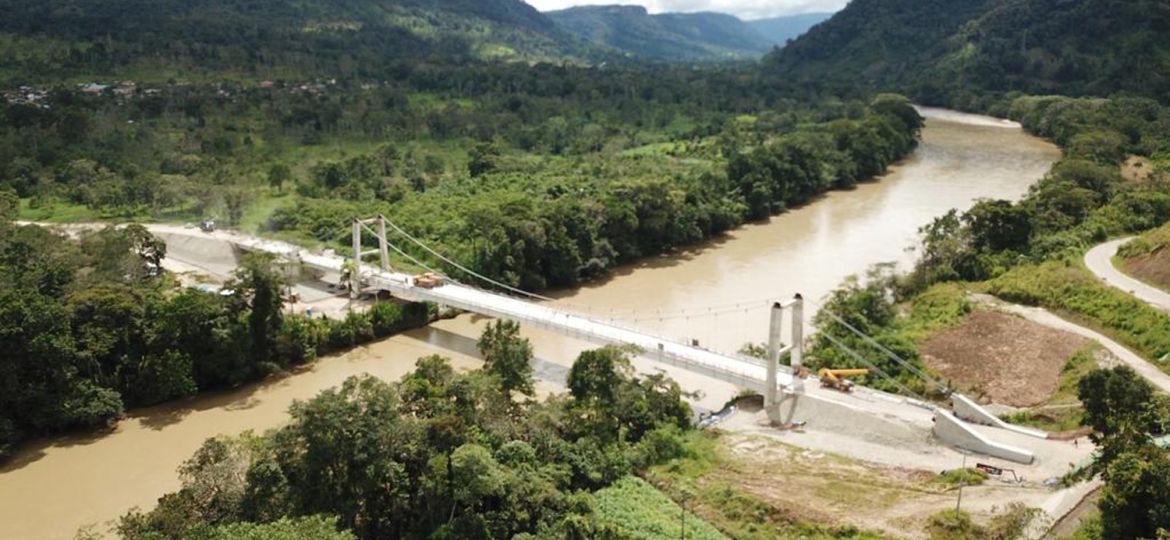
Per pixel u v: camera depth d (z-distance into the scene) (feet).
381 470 173.78
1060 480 191.31
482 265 371.35
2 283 259.60
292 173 519.60
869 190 577.02
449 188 501.97
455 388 201.67
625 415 226.79
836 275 389.39
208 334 267.39
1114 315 286.87
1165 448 177.68
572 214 397.60
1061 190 419.54
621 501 188.96
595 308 353.51
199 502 166.61
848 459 215.31
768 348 252.42
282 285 301.84
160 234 415.64
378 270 364.79
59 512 203.31
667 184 449.06
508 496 176.65
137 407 260.01
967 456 213.66
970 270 351.46
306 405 174.81
